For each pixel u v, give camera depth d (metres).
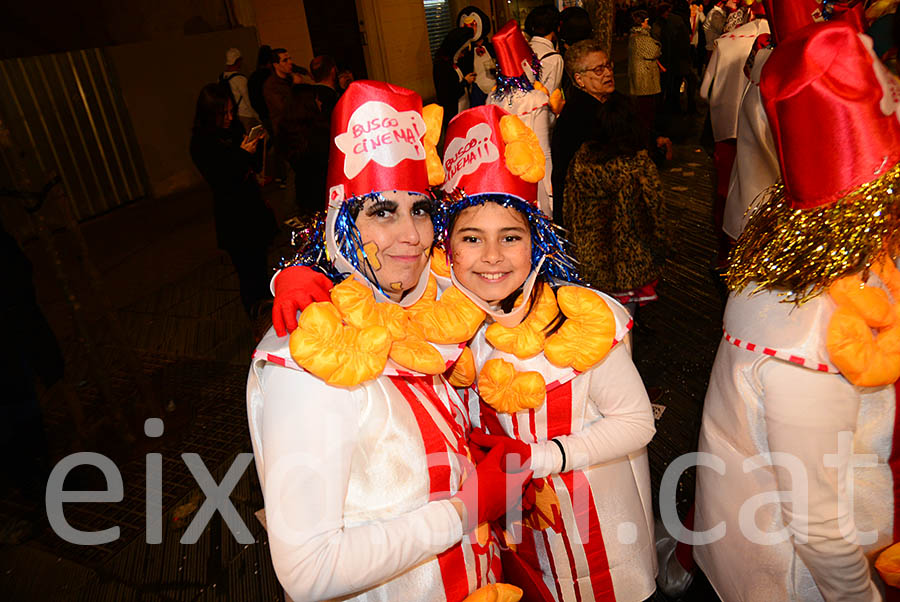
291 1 11.15
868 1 2.06
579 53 3.99
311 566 1.10
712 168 7.52
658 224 3.48
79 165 8.29
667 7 9.69
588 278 3.62
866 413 1.39
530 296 1.50
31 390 3.14
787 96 1.20
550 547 1.61
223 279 5.88
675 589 2.12
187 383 4.14
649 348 3.98
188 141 9.54
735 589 1.66
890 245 1.25
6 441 3.10
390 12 13.15
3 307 2.99
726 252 4.15
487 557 1.41
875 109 1.16
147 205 8.91
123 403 3.98
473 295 1.43
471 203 1.39
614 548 1.61
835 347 1.25
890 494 1.45
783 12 1.76
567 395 1.49
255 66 10.48
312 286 1.24
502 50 4.43
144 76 8.89
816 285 1.28
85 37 8.25
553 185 4.21
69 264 6.41
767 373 1.36
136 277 6.12
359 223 1.28
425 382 1.38
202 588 2.60
